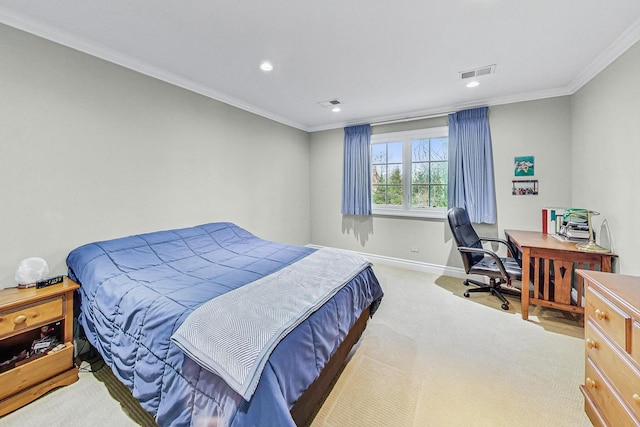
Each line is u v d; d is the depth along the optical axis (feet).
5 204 5.75
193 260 7.27
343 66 8.00
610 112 7.33
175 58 7.55
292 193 14.60
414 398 5.21
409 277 12.10
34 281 5.69
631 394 3.58
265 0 5.20
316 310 4.83
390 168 13.70
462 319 8.32
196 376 3.67
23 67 5.89
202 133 9.79
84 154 6.87
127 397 5.26
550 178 10.07
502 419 4.73
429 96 10.42
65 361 5.59
